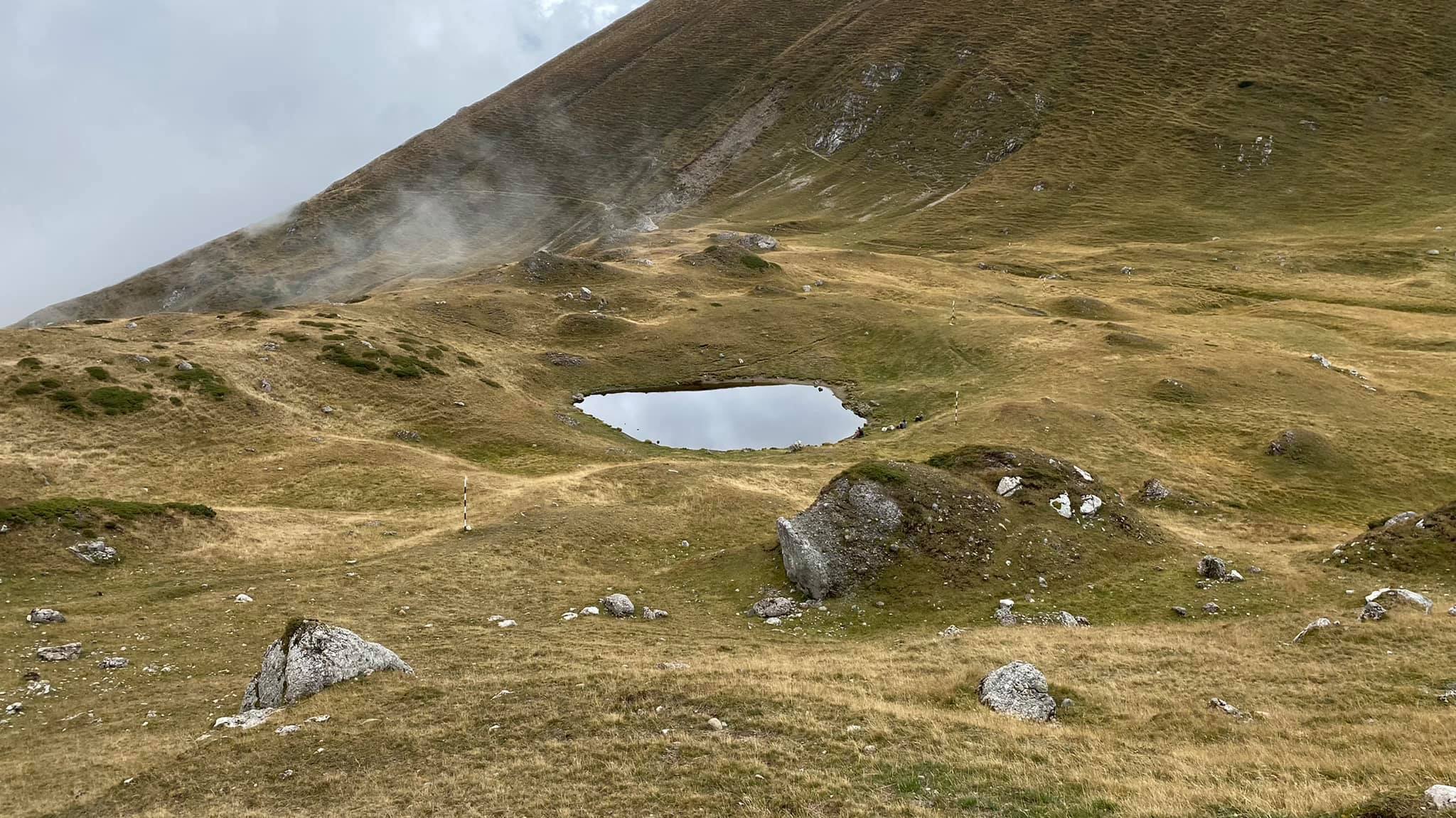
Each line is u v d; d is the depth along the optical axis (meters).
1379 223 154.75
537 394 94.06
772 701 23.16
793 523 41.19
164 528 44.62
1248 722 20.97
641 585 42.38
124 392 67.44
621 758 20.02
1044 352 95.12
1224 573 40.19
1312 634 28.17
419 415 80.06
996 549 41.22
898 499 42.62
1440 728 18.97
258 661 30.92
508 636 33.19
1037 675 24.34
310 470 62.00
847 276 139.50
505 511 53.66
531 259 132.75
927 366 99.88
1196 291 128.12
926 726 21.17
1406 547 40.12
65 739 24.11
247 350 81.88
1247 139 192.38
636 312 120.88
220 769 20.94
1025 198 186.12
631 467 66.62
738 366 105.25
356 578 40.56
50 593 36.91
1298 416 74.62
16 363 67.81
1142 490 60.34
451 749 21.23
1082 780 17.36
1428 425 72.56
